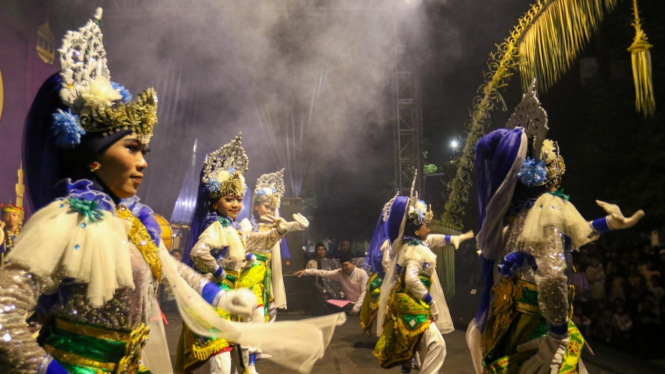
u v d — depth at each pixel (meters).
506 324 3.30
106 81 1.95
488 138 3.60
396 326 5.03
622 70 12.52
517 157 3.35
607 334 8.35
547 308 3.02
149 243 1.99
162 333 2.30
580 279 9.26
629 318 8.41
